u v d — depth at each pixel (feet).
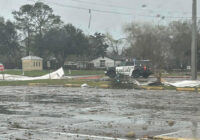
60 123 47.16
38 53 407.85
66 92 101.04
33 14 429.79
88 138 37.19
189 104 68.03
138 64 166.50
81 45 396.37
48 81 149.59
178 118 50.37
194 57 118.73
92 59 426.51
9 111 59.98
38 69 355.97
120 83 116.06
